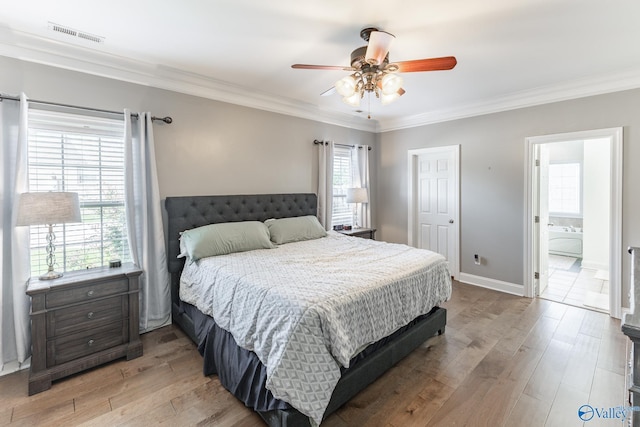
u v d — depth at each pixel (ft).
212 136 11.29
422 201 16.31
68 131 8.54
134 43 8.21
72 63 8.43
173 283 10.12
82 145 8.80
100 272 8.00
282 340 5.31
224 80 10.94
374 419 5.94
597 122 10.77
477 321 10.31
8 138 7.50
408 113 15.49
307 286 6.37
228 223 10.53
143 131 9.37
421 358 8.05
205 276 8.35
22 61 7.80
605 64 9.61
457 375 7.32
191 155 10.78
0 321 7.29
